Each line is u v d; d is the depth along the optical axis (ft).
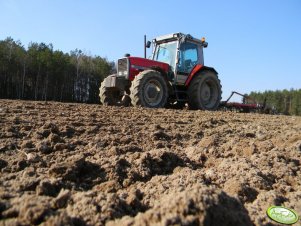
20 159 8.91
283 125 20.30
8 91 100.83
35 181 6.98
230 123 20.07
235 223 5.05
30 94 104.88
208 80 32.68
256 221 6.23
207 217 4.84
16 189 6.75
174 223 4.67
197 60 33.01
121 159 8.93
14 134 11.53
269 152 10.90
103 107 22.45
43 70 104.12
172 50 31.73
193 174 8.29
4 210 5.54
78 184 7.79
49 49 112.47
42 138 11.50
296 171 9.70
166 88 28.73
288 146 12.62
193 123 18.22
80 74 118.32
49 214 5.24
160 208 5.17
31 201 5.57
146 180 8.43
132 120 17.20
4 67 98.78
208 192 5.17
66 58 112.27
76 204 5.95
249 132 16.56
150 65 29.45
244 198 7.52
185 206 4.92
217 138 14.11
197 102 31.71
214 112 26.55
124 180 8.09
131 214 6.16
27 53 104.63
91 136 12.57
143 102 26.94
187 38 31.32
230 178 8.46
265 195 7.47
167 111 23.39
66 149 10.48
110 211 5.79
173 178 8.01
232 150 11.74
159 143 12.34
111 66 133.08
